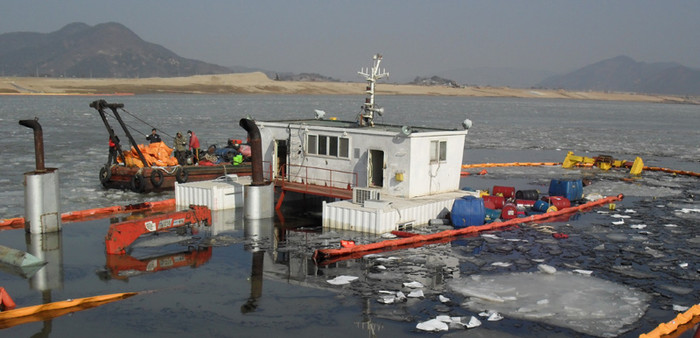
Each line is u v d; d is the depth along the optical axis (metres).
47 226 18.12
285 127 22.81
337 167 21.56
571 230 20.00
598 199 25.89
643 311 12.60
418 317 12.05
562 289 13.81
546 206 22.84
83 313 12.01
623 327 11.73
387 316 12.06
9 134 51.59
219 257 15.84
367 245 16.72
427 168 20.70
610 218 22.25
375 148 20.55
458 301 12.96
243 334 11.10
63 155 38.03
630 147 55.25
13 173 30.12
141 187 25.33
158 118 78.50
